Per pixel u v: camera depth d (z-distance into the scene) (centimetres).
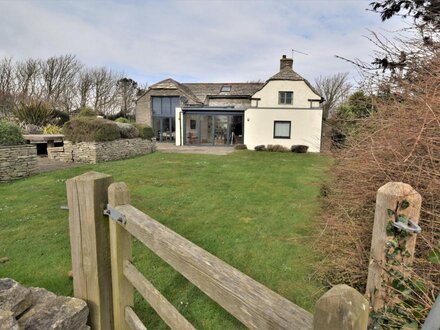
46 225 368
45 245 309
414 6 277
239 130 1816
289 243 332
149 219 127
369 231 204
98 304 152
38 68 2345
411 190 127
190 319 208
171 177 729
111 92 3011
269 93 1645
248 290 75
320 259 280
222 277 83
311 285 248
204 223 395
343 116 319
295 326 62
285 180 717
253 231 368
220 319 208
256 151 1536
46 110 1534
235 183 671
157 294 123
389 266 129
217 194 560
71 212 153
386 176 186
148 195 545
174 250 102
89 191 143
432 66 190
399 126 186
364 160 215
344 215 239
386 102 236
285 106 1625
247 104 1955
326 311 57
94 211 144
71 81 2594
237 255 303
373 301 134
